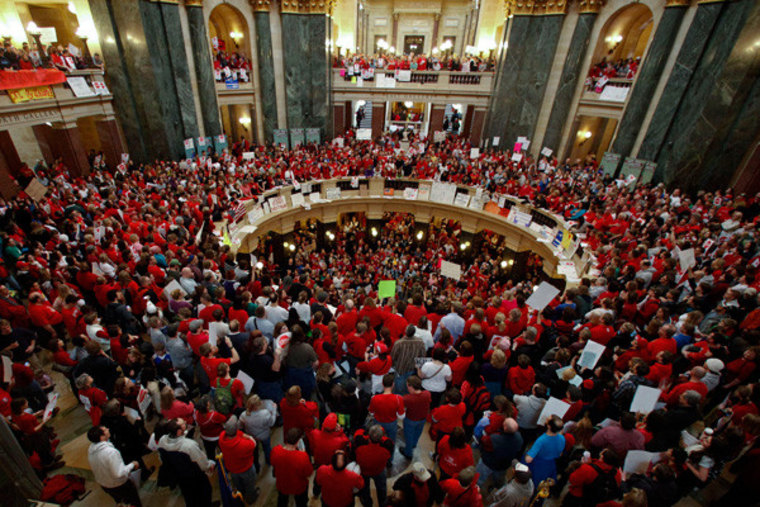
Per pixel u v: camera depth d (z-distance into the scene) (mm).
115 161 16219
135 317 6832
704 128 13891
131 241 8992
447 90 23109
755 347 5188
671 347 5562
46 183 12500
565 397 4875
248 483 4289
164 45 16188
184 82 17078
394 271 18328
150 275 7344
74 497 4516
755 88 12688
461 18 32625
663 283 7879
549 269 15812
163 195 12945
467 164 20672
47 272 7086
